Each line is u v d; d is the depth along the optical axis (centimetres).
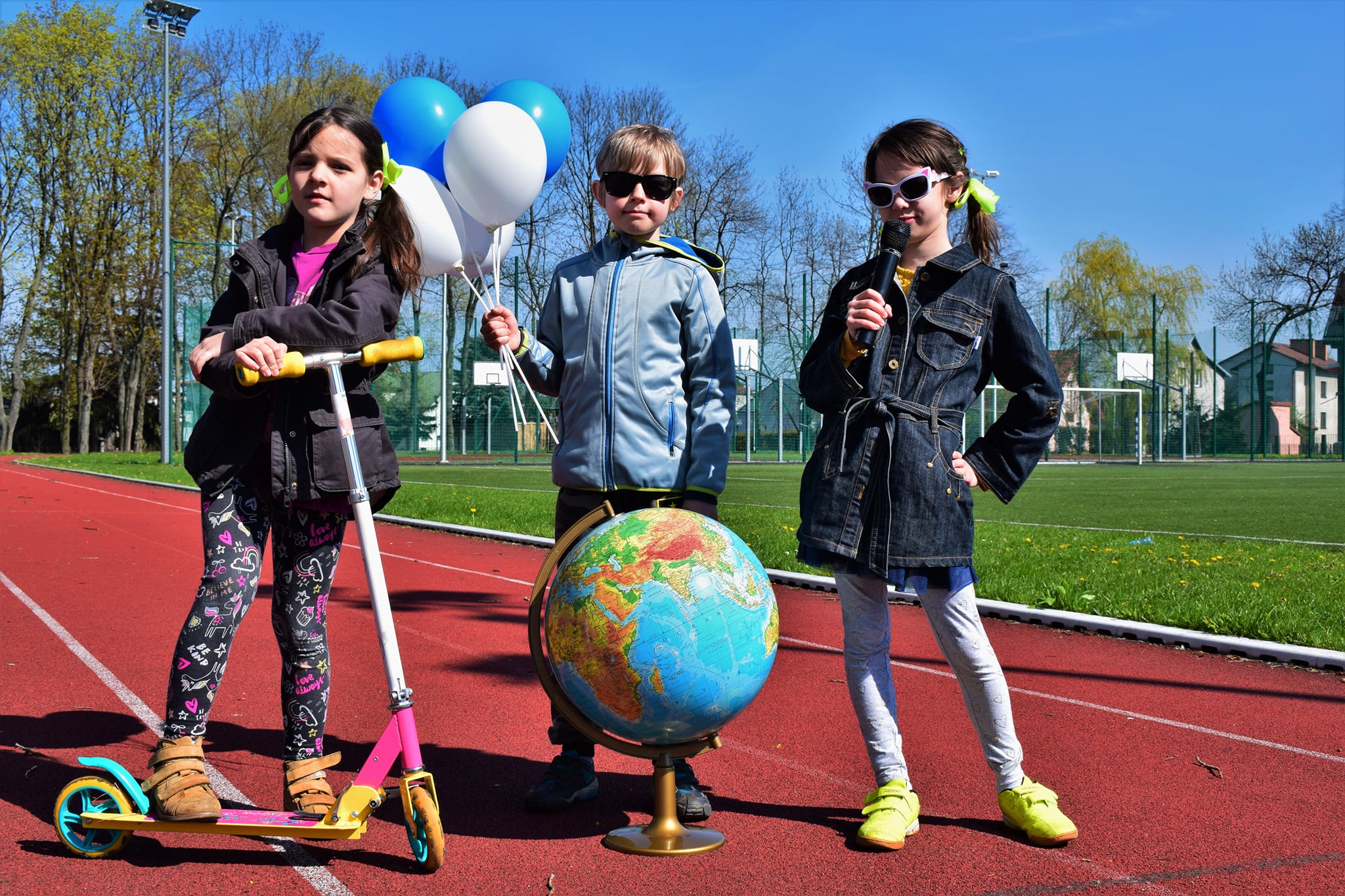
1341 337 4638
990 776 332
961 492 280
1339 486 2172
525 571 826
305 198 279
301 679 282
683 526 259
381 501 294
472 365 3753
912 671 485
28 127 3984
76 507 1398
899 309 292
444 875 247
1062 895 242
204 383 269
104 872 246
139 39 3884
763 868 256
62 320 4328
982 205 301
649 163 317
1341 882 251
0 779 311
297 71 3906
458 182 360
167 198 2683
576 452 314
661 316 314
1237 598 621
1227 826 289
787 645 545
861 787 321
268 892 236
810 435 4138
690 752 268
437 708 409
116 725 373
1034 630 595
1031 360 283
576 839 275
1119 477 2625
